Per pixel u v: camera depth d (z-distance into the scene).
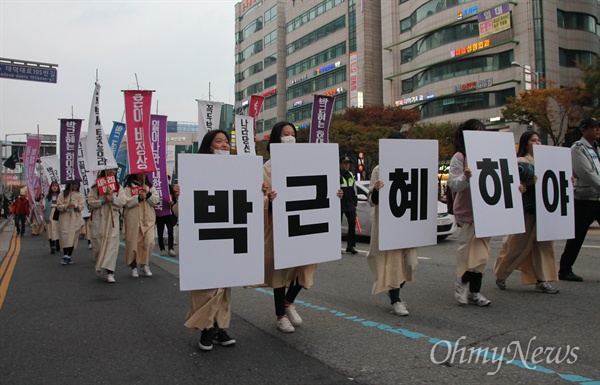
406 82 45.59
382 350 3.64
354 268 7.74
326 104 12.79
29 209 18.44
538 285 5.52
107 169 7.20
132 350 3.84
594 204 5.84
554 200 5.34
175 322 4.72
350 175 9.70
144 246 7.44
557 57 35.59
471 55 38.69
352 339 3.93
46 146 37.34
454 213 5.02
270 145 4.00
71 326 4.62
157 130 10.15
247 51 75.00
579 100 26.34
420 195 4.72
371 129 33.00
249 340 4.00
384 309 4.93
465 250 4.83
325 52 56.81
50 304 5.63
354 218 9.63
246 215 3.77
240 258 3.72
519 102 27.81
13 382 3.21
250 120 11.54
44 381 3.22
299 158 4.11
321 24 57.41
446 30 40.22
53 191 12.12
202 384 3.10
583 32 37.25
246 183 3.79
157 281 7.13
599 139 6.24
